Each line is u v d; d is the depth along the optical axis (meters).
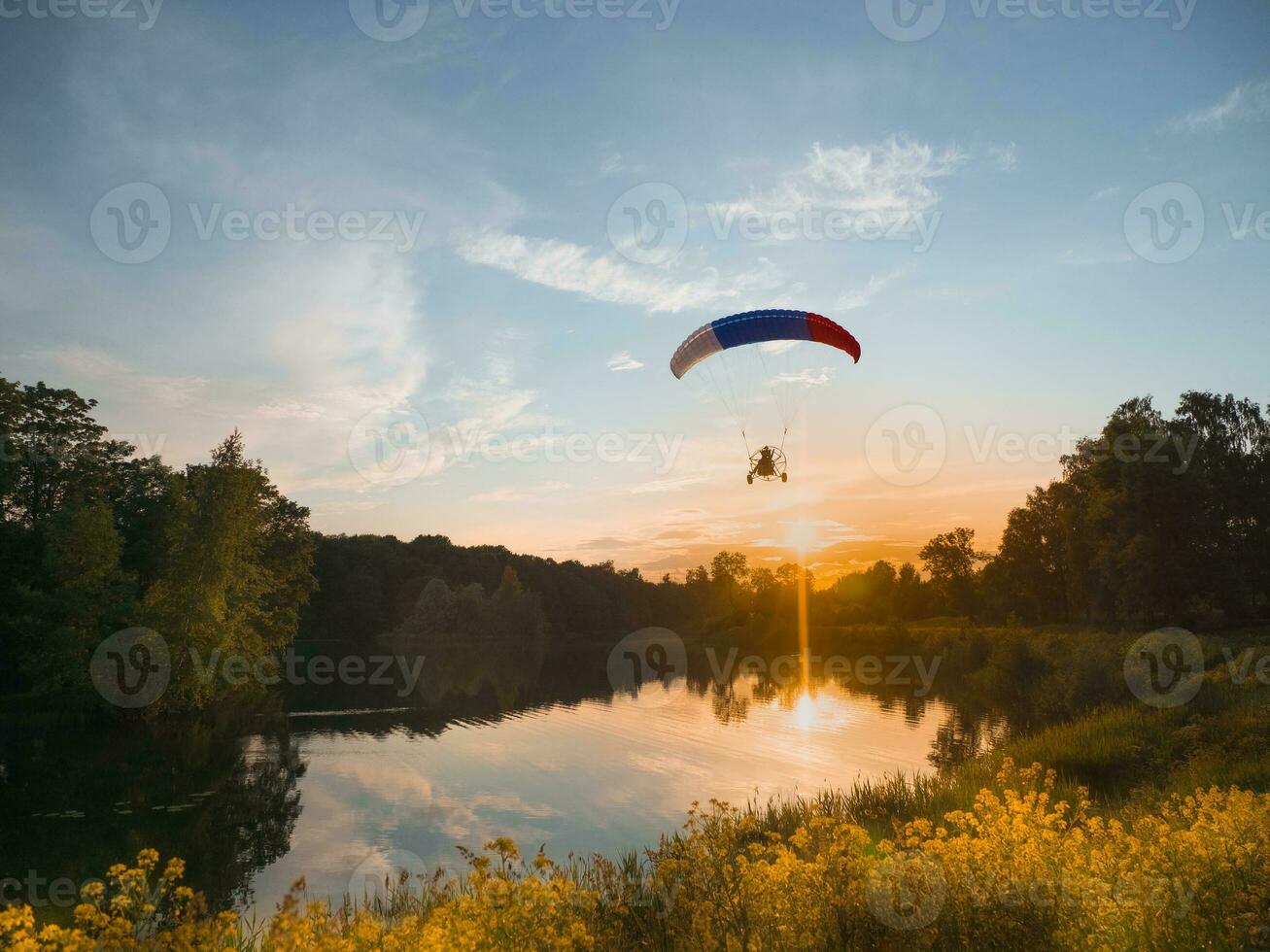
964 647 65.19
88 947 4.97
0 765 32.41
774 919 6.00
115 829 23.16
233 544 47.34
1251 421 62.94
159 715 44.12
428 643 112.69
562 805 25.28
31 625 43.78
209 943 5.40
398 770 30.89
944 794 17.70
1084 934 6.04
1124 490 56.88
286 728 41.50
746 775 28.83
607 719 43.81
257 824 23.58
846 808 17.83
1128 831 10.20
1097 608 66.50
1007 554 91.19
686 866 6.89
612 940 6.50
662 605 152.75
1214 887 6.94
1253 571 58.69
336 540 125.06
